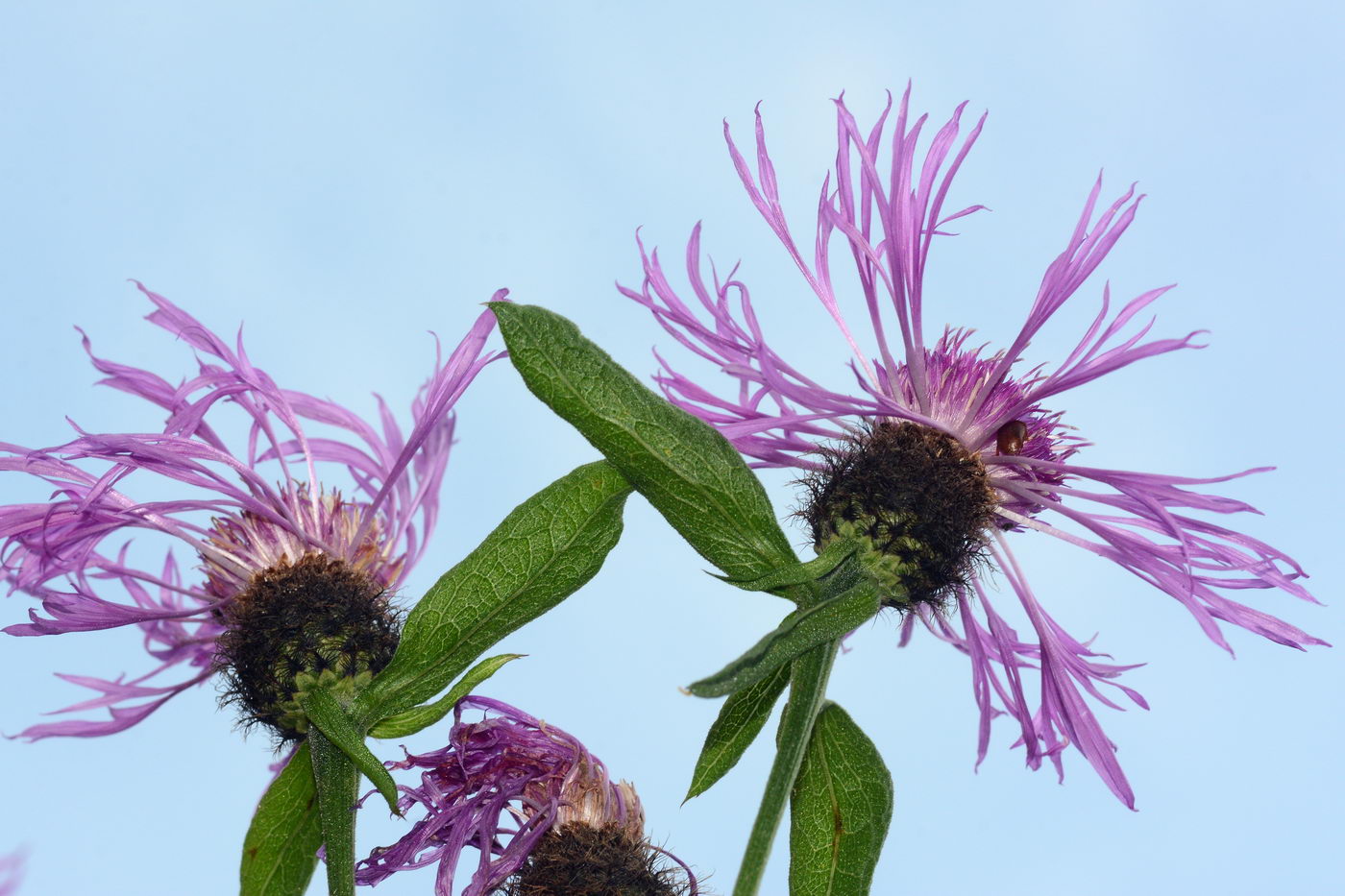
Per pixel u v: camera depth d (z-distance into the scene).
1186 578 0.32
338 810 0.32
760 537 0.31
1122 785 0.32
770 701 0.32
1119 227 0.32
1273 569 0.32
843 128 0.32
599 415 0.31
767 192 0.32
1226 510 0.31
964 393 0.32
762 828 0.31
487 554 0.32
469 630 0.32
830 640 0.31
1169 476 0.32
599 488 0.32
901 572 0.32
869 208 0.32
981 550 0.32
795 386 0.32
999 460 0.32
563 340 0.31
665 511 0.31
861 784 0.32
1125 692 0.32
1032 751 0.32
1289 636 0.32
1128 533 0.32
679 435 0.31
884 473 0.32
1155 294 0.32
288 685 0.32
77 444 0.32
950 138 0.32
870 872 0.31
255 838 0.32
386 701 0.32
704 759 0.32
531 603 0.32
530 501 0.32
